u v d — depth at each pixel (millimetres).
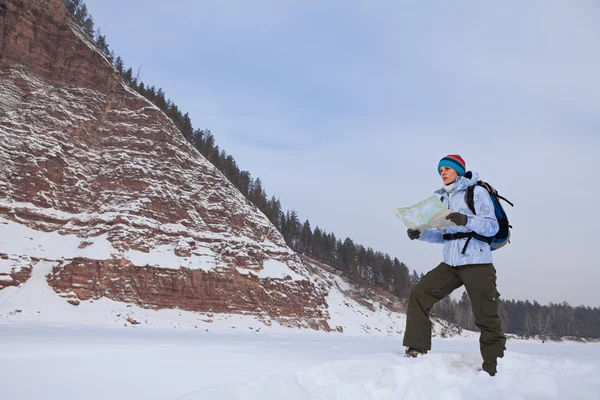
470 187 3932
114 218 32500
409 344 4082
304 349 4988
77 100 38406
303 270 44219
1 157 31438
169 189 37219
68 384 2027
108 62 41969
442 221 3527
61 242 30281
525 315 131750
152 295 29344
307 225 88188
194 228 36531
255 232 42094
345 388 2430
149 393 1950
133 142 38719
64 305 25766
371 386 2662
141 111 40969
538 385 2795
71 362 2660
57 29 40344
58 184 33250
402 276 92125
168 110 65125
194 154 43062
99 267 28469
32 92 35938
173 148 40156
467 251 3809
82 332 10672
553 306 150750
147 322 26531
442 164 4211
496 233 3859
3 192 30250
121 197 34844
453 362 3898
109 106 40344
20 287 25875
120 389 1988
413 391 2422
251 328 31281
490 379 3207
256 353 3840
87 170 35812
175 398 1888
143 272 29734
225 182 43406
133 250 31047
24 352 3074
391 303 74562
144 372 2396
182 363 2785
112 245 30438
